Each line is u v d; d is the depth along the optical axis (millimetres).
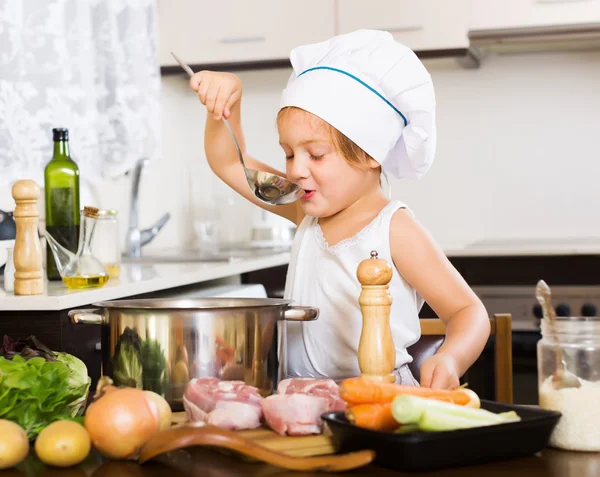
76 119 2404
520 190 3213
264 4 2994
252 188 1330
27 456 782
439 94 3252
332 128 1223
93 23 2592
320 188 1248
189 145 3453
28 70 2174
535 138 3197
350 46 1281
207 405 818
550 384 834
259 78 3383
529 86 3191
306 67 1321
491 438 713
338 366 1294
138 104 2709
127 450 743
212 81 1309
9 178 2053
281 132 1259
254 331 904
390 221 1256
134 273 2010
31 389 820
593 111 3154
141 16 2725
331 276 1295
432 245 1242
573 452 782
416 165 1385
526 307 2631
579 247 2625
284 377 960
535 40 2863
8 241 1697
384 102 1261
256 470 709
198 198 3359
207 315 883
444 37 2861
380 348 835
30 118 2172
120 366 894
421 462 689
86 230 1682
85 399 977
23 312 1497
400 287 1264
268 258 2500
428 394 759
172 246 3334
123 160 2643
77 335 1562
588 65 3152
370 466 718
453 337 1090
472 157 3238
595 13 2779
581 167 3170
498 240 3150
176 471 714
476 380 2375
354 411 732
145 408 754
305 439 770
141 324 882
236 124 1454
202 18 3045
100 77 2600
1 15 2023
